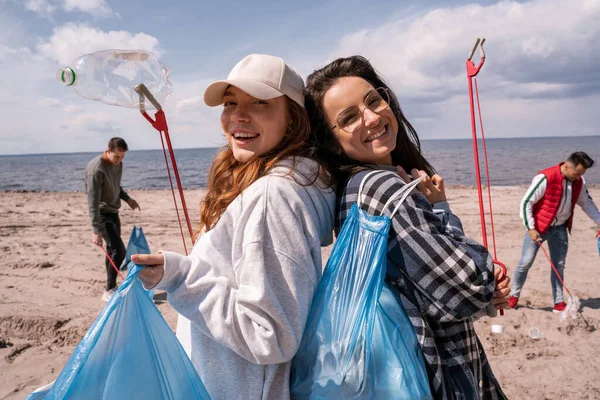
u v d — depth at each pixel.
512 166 41.25
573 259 7.14
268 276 1.31
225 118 1.54
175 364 1.28
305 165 1.49
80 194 18.80
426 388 1.35
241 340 1.27
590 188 15.76
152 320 1.29
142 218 11.48
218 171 1.69
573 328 4.69
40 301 5.59
